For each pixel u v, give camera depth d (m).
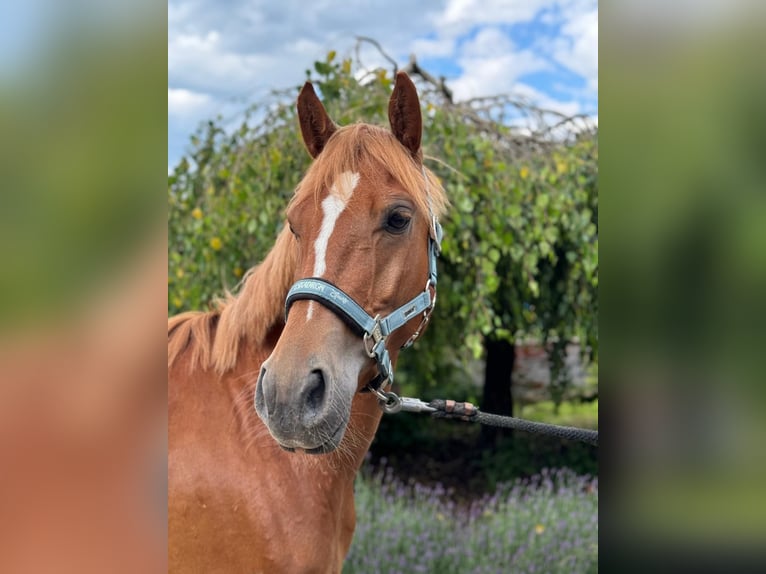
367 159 1.32
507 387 4.55
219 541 1.35
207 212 3.13
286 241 1.45
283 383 1.15
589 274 3.09
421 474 4.43
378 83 3.01
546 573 2.99
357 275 1.26
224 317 1.51
